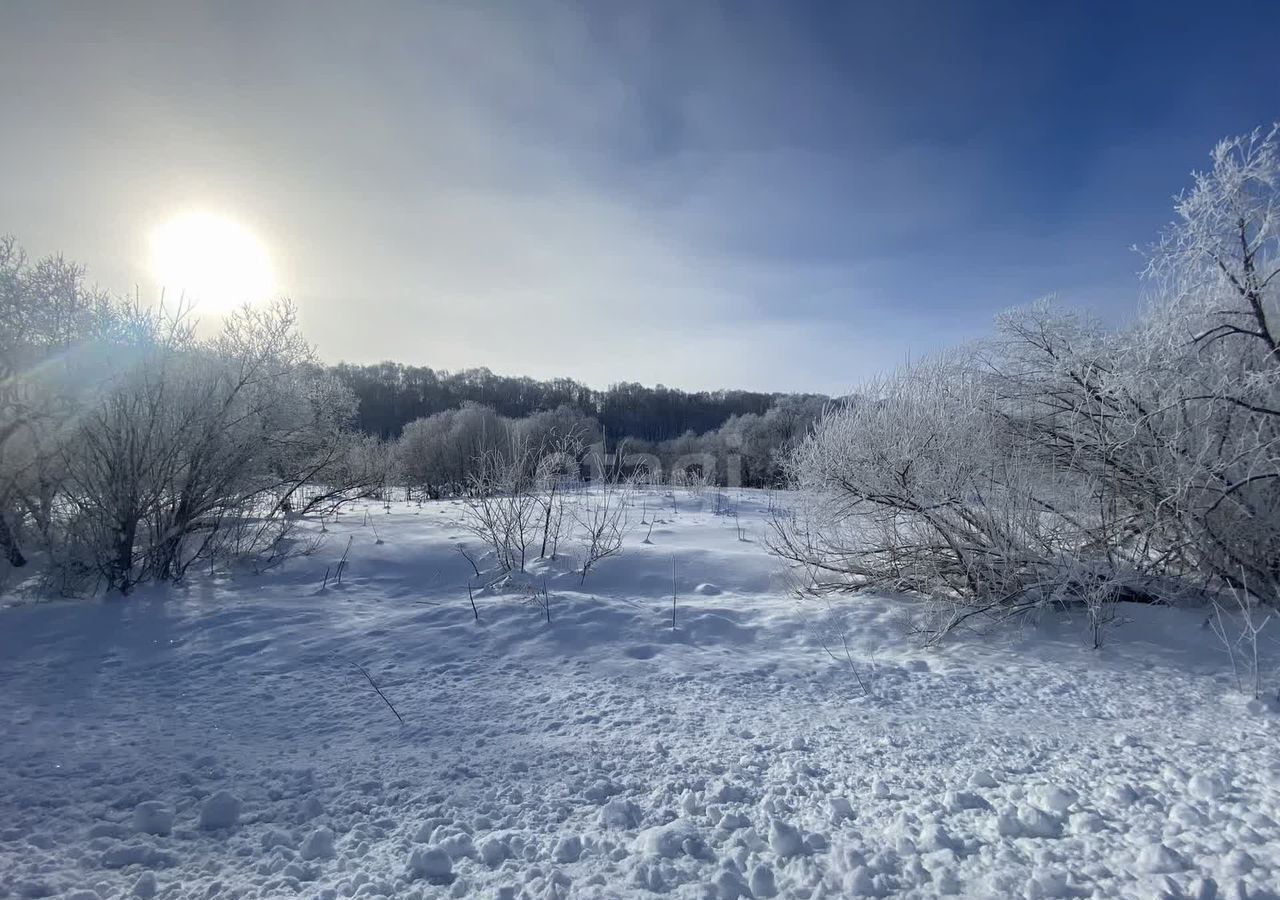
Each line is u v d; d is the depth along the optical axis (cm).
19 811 365
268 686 583
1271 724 510
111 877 310
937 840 335
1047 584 754
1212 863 317
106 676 604
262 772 419
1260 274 690
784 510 1117
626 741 470
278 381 1305
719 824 355
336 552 1066
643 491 1991
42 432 933
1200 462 686
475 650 685
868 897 295
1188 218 718
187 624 748
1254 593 722
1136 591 766
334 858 328
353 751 453
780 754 450
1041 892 295
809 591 907
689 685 598
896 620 789
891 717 527
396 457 3194
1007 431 850
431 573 992
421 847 323
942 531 801
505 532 1005
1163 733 495
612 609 802
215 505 991
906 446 823
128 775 410
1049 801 377
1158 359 734
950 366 951
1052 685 605
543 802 382
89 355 965
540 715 523
